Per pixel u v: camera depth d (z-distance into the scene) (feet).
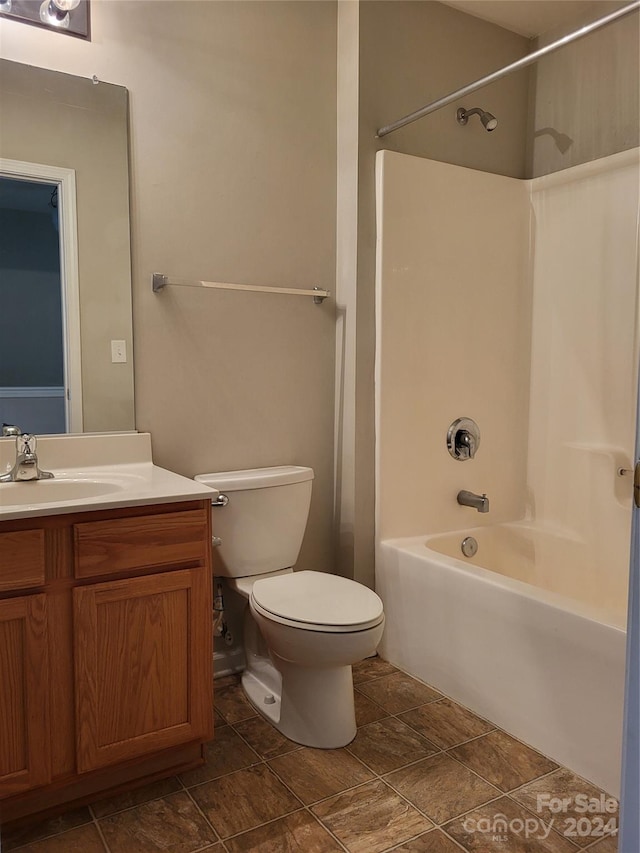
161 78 6.93
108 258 6.70
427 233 8.28
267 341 7.87
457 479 8.81
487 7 8.47
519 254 9.18
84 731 5.13
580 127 8.60
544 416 9.16
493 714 6.66
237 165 7.50
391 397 8.14
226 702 7.16
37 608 4.90
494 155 9.04
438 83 8.44
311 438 8.31
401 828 5.13
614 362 8.24
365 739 6.39
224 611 7.67
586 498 8.57
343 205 8.16
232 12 7.37
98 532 5.11
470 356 8.80
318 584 6.66
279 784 5.68
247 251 7.64
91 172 6.56
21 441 5.98
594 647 5.65
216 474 7.36
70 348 6.56
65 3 6.10
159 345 7.11
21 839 5.00
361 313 8.01
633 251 7.97
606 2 8.21
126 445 6.88
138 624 5.32
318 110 8.05
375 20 7.86
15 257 6.24
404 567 7.75
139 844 4.95
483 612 6.73
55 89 6.33
